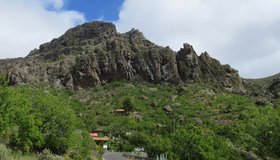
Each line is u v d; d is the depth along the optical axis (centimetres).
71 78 18512
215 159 5259
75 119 4497
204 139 5578
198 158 5450
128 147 10006
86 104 14362
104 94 15938
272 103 12950
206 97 14825
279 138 4378
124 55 18988
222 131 7300
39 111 4172
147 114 13025
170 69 18125
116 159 6975
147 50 19250
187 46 18812
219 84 17575
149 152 7975
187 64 18212
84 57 19125
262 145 4575
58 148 4297
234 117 10488
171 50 18875
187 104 13925
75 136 4478
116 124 11788
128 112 13388
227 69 18712
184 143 5672
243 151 5475
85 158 4875
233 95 15538
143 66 18450
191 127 6256
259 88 18975
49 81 18712
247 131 4891
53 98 4453
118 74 18475
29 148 3819
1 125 3275
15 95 3638
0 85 3381
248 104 12494
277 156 4488
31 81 18425
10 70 19250
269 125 4484
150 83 17862
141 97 14975
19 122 3669
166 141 7294
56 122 4259
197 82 17475
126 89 16362
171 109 13225
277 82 17888
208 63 18588
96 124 11912
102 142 10419
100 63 18800
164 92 16038
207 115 11875
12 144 3644
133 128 11506
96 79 18350
